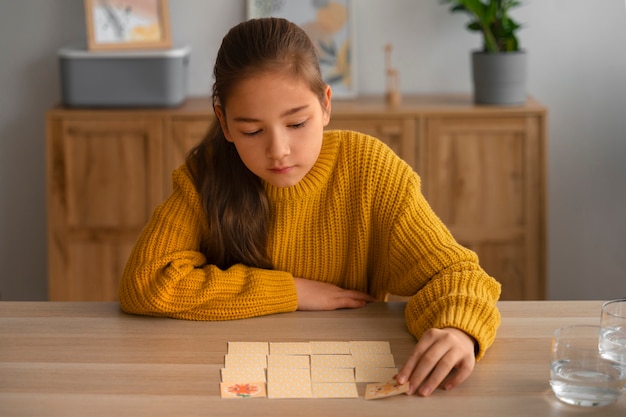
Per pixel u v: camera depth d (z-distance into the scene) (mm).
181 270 1639
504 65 3234
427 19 3537
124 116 3260
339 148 1726
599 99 3580
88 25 3312
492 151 3250
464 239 3301
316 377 1373
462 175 3266
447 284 1560
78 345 1489
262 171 1501
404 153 3252
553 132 3611
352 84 3492
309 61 1465
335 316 1624
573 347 1289
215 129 1686
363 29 3545
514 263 3311
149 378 1367
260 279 1651
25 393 1318
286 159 1475
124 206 3312
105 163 3291
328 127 3238
